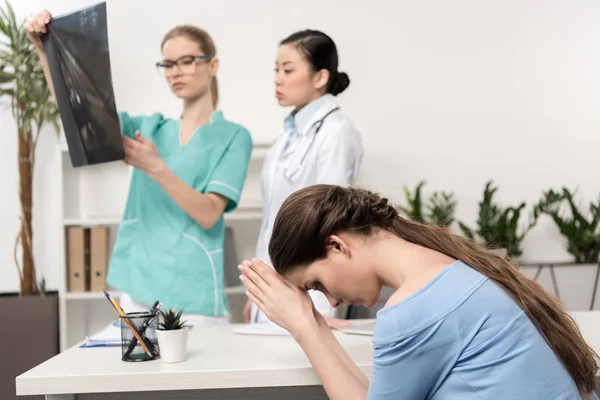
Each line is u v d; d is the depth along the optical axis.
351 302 1.21
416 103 3.78
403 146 3.78
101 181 3.68
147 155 2.00
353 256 1.16
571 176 3.81
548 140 3.82
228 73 3.75
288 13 3.76
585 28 3.80
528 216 3.81
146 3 3.72
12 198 3.67
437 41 3.79
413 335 1.03
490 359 1.02
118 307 1.40
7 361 3.28
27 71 3.30
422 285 1.07
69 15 1.90
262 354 1.44
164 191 2.17
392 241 1.15
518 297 1.08
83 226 3.60
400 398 1.05
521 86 3.81
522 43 3.81
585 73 3.80
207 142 2.21
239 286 3.42
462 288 1.06
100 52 1.84
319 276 1.18
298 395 1.56
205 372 1.28
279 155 2.26
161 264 2.12
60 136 3.49
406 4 3.78
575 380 1.09
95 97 1.90
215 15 3.74
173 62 2.23
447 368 1.04
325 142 2.14
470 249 1.14
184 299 2.11
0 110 3.66
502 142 3.80
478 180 3.79
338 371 1.23
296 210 1.18
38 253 3.65
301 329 1.28
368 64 3.78
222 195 2.18
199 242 2.14
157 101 3.71
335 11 3.76
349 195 1.19
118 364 1.36
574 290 3.56
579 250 3.65
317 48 2.21
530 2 3.81
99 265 3.45
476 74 3.80
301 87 2.23
